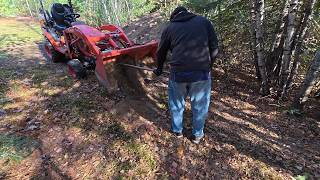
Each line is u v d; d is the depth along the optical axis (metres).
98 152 3.88
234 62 6.34
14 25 12.12
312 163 3.63
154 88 5.24
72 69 5.83
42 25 7.47
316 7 4.91
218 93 5.27
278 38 4.96
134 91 5.03
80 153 3.89
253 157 3.74
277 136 4.12
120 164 3.68
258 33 4.69
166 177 3.48
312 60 4.73
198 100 3.69
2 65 6.85
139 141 4.03
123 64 4.75
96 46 4.84
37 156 3.88
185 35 3.46
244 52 6.16
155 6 10.73
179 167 3.62
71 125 4.41
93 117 4.55
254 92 5.29
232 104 4.91
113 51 4.57
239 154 3.79
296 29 4.61
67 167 3.68
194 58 3.49
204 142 4.00
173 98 3.81
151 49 5.02
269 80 5.22
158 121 4.43
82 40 5.35
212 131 4.22
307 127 4.29
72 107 4.81
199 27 3.48
